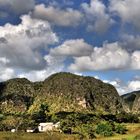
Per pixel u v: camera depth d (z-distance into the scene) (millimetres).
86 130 145875
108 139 126188
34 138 112625
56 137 122188
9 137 109250
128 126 172000
